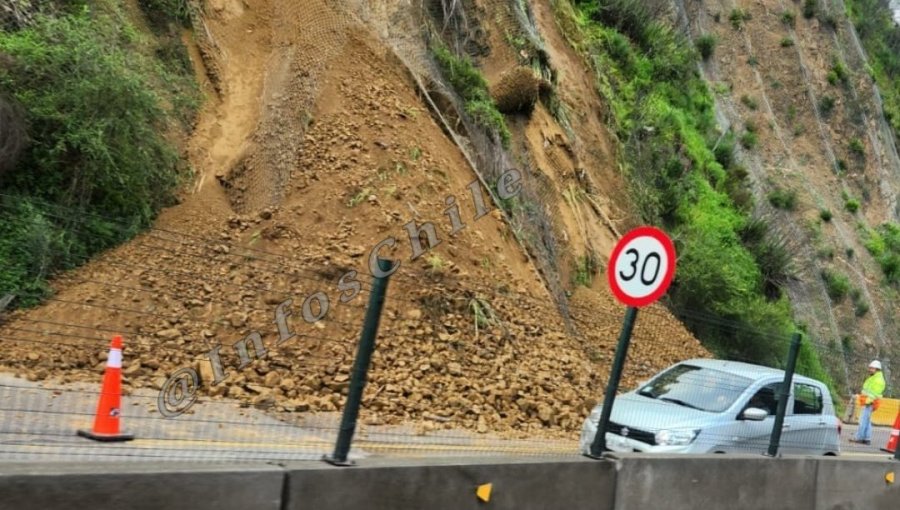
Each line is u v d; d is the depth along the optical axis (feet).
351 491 14.82
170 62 44.37
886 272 118.42
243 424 19.94
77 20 38.06
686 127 89.86
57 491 11.66
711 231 75.20
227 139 44.04
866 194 134.10
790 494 23.34
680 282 63.31
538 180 53.98
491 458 17.54
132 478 12.34
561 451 23.26
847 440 44.86
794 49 140.46
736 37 137.90
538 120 57.62
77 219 20.07
